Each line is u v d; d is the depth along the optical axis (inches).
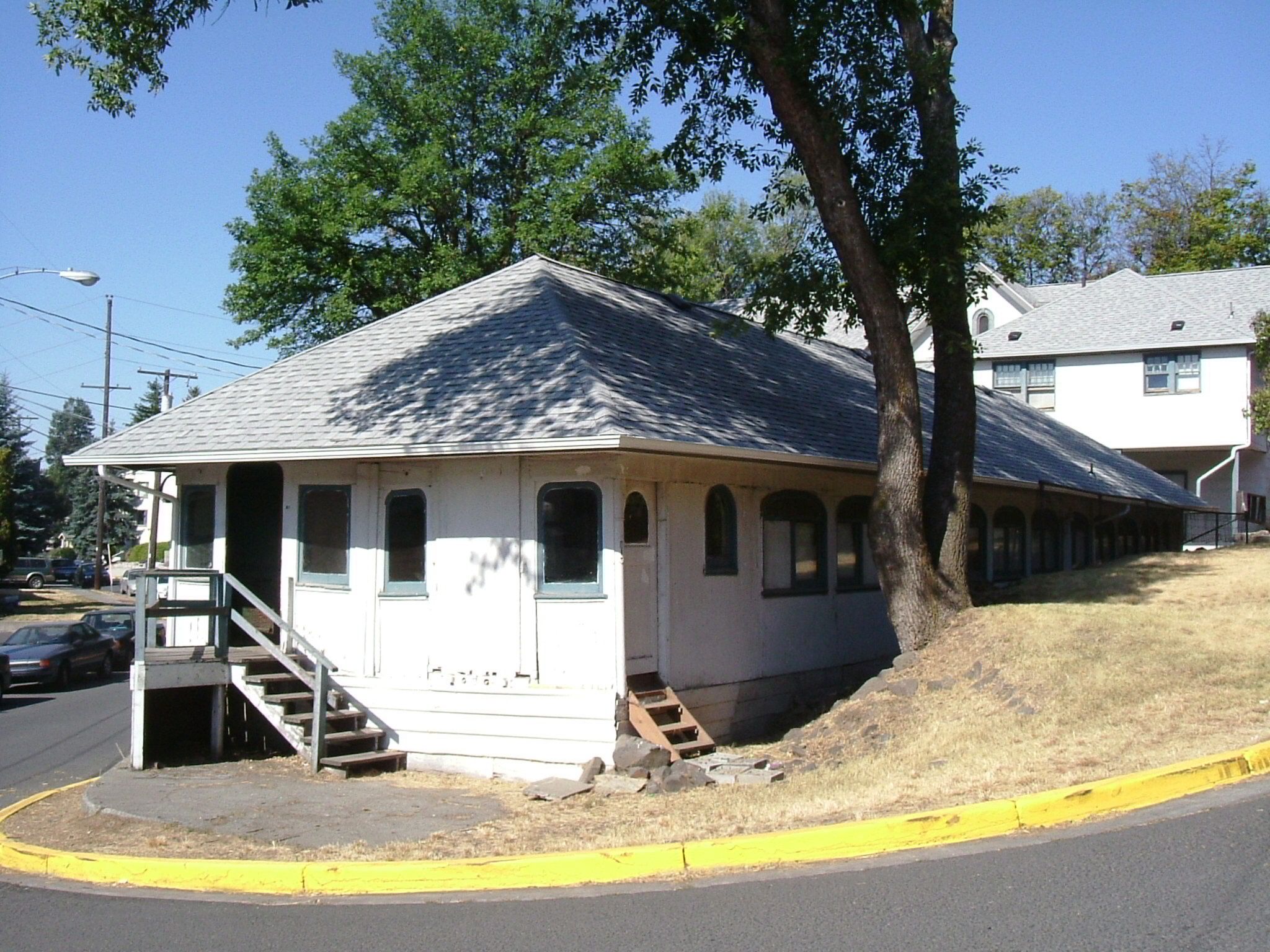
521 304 594.6
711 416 531.2
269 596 608.4
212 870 323.9
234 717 562.9
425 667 508.1
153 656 531.2
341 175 1428.4
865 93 537.0
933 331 589.3
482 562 498.3
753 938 247.6
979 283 566.6
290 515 551.2
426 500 515.2
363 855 335.0
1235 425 1445.6
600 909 279.1
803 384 716.7
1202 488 1515.7
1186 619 526.6
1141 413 1498.5
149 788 451.8
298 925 283.3
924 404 894.4
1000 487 787.4
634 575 484.7
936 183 535.5
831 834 309.3
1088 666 460.1
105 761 581.9
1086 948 226.5
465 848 339.3
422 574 514.9
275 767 510.0
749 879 294.0
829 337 1619.1
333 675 528.4
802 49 505.7
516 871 310.0
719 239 2222.0
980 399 1107.3
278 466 590.2
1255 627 506.9
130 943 272.5
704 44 545.0
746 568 563.2
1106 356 1520.7
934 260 538.6
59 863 344.8
